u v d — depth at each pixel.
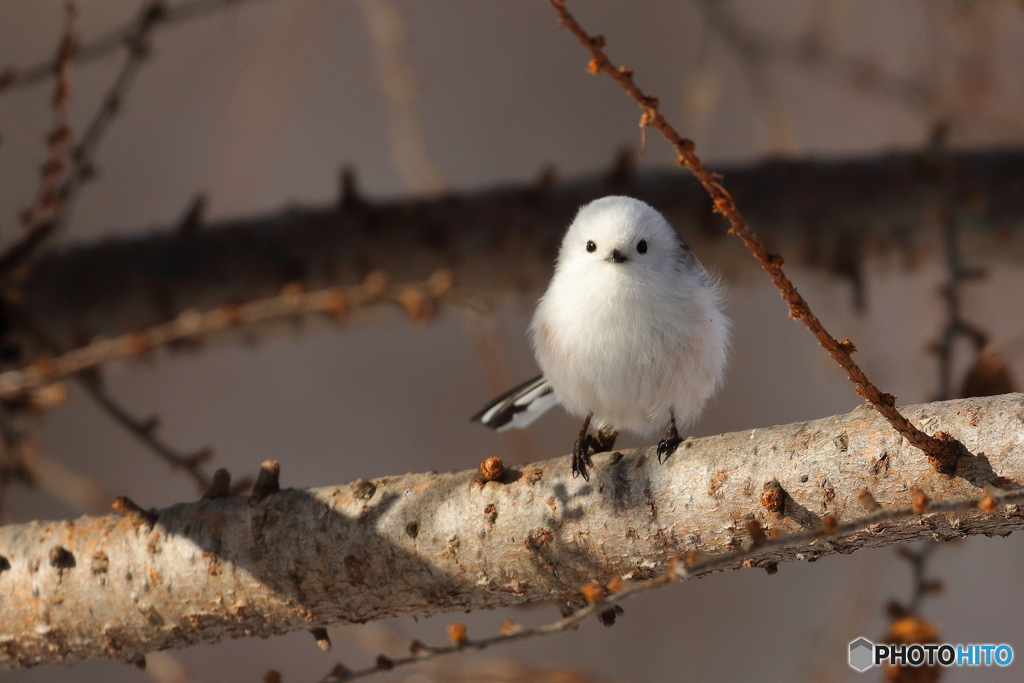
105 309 5.11
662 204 5.12
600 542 4.93
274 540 4.95
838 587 5.29
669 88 6.43
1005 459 4.90
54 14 5.84
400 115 5.14
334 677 4.91
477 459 5.93
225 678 5.27
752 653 5.28
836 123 6.00
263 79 5.23
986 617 5.27
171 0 5.28
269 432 5.91
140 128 5.89
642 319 5.00
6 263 5.03
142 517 4.96
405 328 6.25
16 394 5.03
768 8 5.78
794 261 5.13
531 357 5.75
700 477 4.93
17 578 4.96
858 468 4.91
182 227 5.12
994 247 5.12
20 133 5.48
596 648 5.28
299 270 5.12
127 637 4.96
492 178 6.43
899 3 5.34
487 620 5.27
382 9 5.14
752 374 6.04
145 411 5.79
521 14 6.69
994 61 5.16
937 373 5.05
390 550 4.94
